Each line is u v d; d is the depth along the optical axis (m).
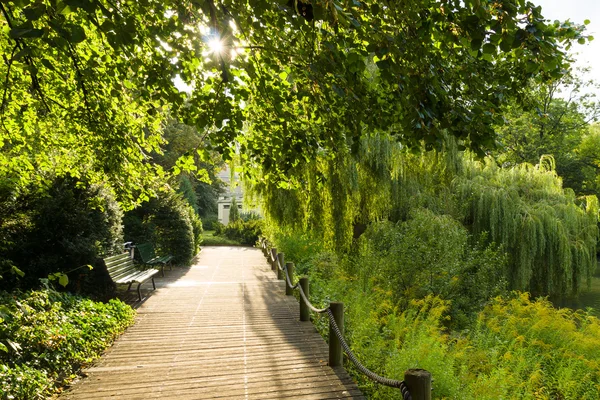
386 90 3.41
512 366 5.46
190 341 5.48
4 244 6.70
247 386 4.08
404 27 3.05
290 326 6.21
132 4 3.20
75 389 3.99
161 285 9.80
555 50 2.68
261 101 4.02
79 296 6.39
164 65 3.31
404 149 3.80
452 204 11.76
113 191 6.02
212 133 3.80
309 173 10.08
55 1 2.00
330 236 10.73
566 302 12.55
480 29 2.51
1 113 5.09
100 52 4.69
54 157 6.70
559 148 24.58
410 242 8.73
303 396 3.87
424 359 4.62
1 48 4.31
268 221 12.87
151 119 5.70
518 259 11.55
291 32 3.40
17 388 3.52
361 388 4.31
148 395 3.87
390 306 7.06
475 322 7.43
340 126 3.80
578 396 5.33
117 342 5.43
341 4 2.53
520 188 12.92
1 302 4.73
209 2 2.58
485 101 3.32
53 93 5.41
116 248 9.19
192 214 18.11
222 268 13.35
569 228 12.40
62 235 7.25
